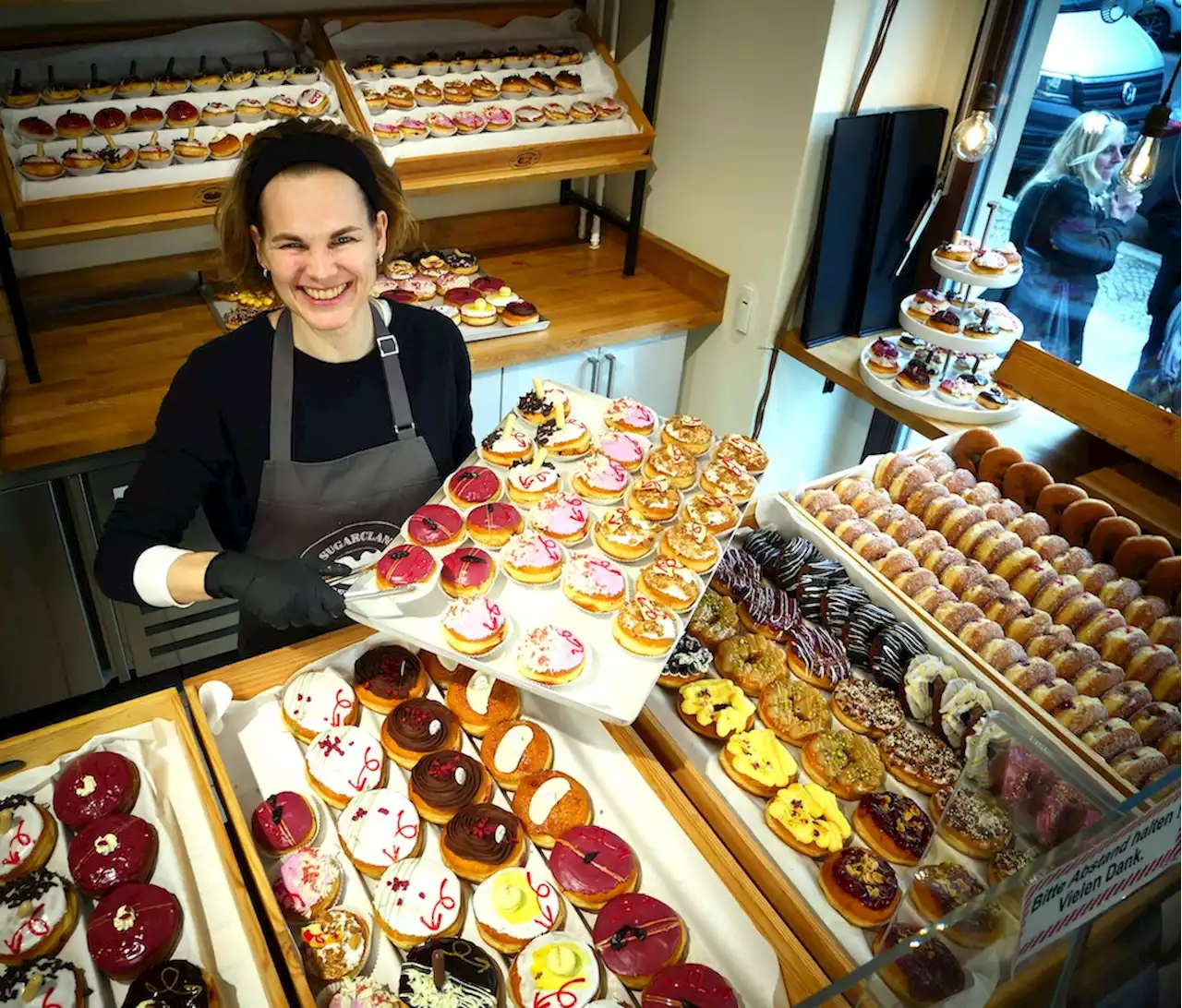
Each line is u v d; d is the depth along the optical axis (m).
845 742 1.48
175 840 1.22
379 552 1.69
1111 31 2.27
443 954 1.12
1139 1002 0.95
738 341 2.99
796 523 1.91
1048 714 1.51
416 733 1.38
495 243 3.33
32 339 2.52
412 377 1.62
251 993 1.08
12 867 1.17
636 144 2.93
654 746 1.41
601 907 1.21
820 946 1.18
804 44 2.47
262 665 1.43
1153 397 2.45
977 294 2.77
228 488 1.59
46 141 2.29
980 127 2.18
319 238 1.31
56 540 2.27
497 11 2.96
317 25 2.72
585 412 2.08
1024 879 0.86
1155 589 1.81
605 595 1.54
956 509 1.94
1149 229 2.33
